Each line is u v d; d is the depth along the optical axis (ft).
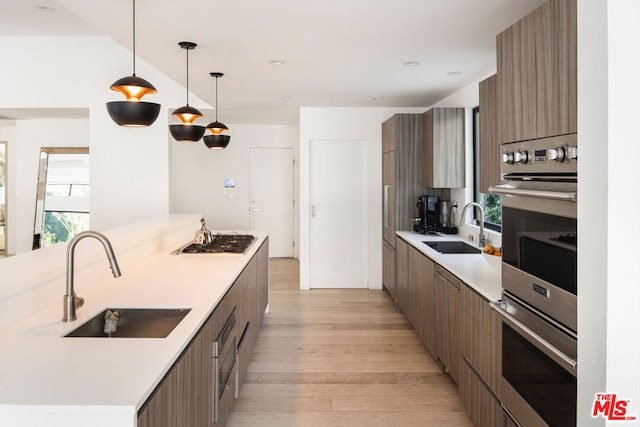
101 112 19.76
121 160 19.81
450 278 10.55
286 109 20.98
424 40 10.47
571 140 5.41
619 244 4.18
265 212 28.55
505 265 7.41
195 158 28.09
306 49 11.15
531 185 6.47
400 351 13.33
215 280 9.09
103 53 19.69
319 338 14.43
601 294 4.31
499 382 7.59
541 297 6.14
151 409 4.51
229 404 8.91
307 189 20.71
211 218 28.30
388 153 19.04
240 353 10.32
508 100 7.26
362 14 8.88
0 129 28.30
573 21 5.36
